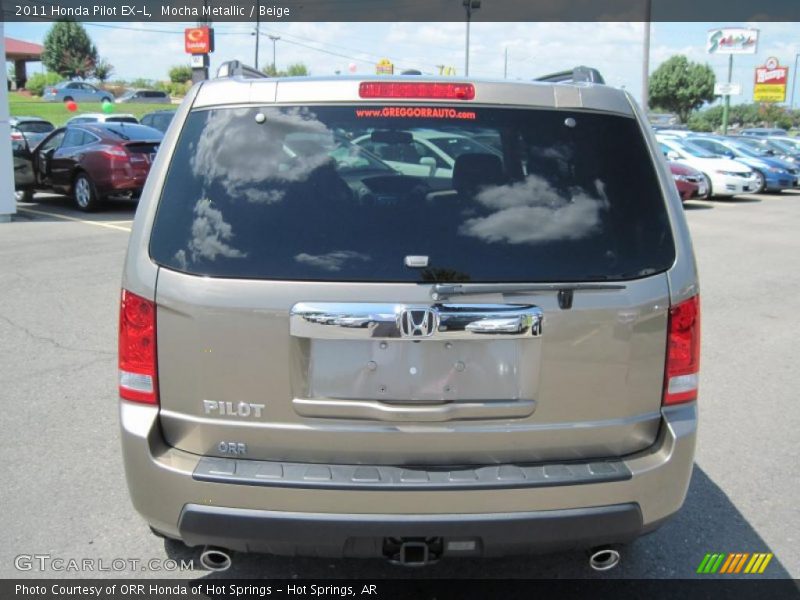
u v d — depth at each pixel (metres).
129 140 14.83
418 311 2.60
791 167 24.41
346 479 2.61
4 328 6.98
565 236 2.72
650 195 2.83
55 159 15.55
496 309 2.63
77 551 3.50
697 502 4.07
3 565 3.38
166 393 2.72
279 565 3.44
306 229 2.68
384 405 2.66
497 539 2.66
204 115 2.86
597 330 2.69
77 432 4.77
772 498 4.13
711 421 5.21
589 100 2.91
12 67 75.44
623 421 2.77
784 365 6.45
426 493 2.60
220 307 2.62
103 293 8.29
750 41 42.22
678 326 2.79
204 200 2.74
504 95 2.88
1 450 4.50
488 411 2.68
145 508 2.74
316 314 2.60
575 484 2.65
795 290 9.44
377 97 2.86
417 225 2.70
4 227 12.97
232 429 2.70
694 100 69.94
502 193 2.77
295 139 2.82
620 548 3.62
